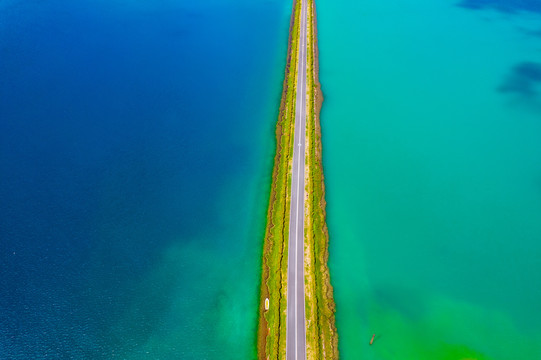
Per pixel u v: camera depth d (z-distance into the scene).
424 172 118.56
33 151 124.12
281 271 91.12
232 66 163.88
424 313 87.25
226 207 108.25
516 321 86.00
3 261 94.81
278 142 127.62
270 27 191.50
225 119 137.50
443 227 104.19
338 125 135.00
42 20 196.75
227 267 94.44
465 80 155.50
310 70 157.12
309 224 101.56
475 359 80.06
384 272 94.56
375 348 81.25
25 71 159.62
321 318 83.44
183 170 118.56
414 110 141.12
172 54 171.62
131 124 134.62
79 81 154.50
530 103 143.88
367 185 114.81
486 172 118.81
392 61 166.25
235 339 81.62
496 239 101.62
